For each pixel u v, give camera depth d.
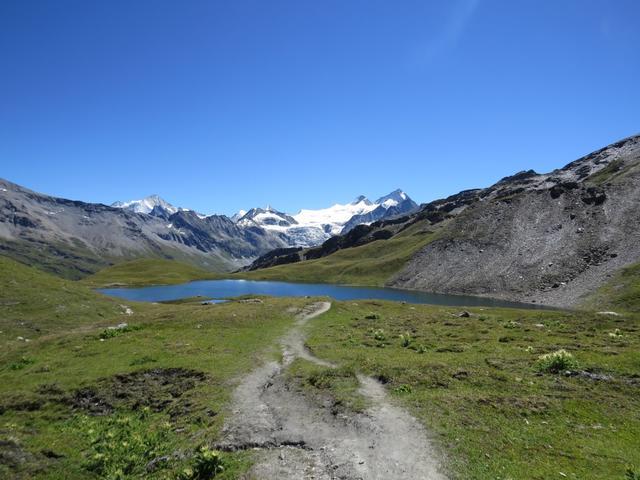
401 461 18.06
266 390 28.91
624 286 109.88
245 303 72.12
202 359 35.34
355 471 17.73
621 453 17.75
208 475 19.02
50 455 21.41
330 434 21.56
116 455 21.88
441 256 187.12
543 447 18.48
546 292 129.12
